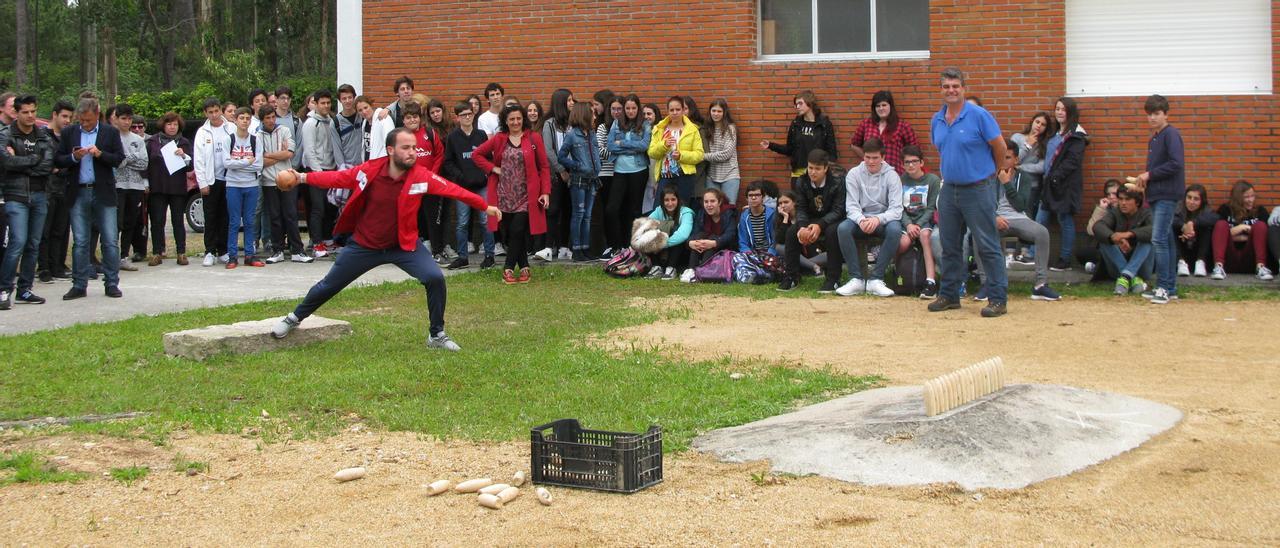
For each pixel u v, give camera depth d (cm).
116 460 664
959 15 1477
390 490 608
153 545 539
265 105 1530
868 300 1244
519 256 1377
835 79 1538
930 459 610
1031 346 970
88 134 1244
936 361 911
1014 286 1308
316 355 945
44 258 1391
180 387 836
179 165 1546
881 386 819
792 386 813
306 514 575
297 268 1509
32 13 5647
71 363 915
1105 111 1441
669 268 1413
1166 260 1202
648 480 604
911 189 1284
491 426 725
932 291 1241
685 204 1496
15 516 575
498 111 1568
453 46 1711
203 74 3962
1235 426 697
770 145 1524
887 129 1474
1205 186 1411
